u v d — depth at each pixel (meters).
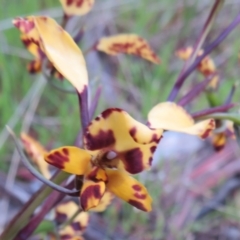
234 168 0.43
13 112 0.40
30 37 0.18
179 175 0.42
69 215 0.22
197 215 0.40
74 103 0.39
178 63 0.50
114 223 0.36
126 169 0.17
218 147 0.22
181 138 0.45
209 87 0.22
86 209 0.17
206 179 0.43
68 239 0.22
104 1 0.53
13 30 0.43
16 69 0.42
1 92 0.43
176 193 0.40
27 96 0.40
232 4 0.57
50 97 0.42
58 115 0.43
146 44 0.22
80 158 0.17
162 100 0.43
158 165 0.40
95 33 0.51
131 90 0.47
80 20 0.45
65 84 0.28
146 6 0.52
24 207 0.19
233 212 0.39
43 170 0.22
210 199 0.41
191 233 0.38
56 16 0.47
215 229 0.39
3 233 0.19
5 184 0.38
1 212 0.36
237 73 0.51
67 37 0.17
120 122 0.17
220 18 0.57
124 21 0.53
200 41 0.21
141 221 0.37
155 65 0.49
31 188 0.38
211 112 0.19
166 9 0.54
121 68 0.48
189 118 0.17
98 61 0.49
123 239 0.36
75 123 0.39
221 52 0.54
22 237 0.19
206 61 0.23
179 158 0.43
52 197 0.20
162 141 0.44
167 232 0.37
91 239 0.36
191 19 0.56
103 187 0.17
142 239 0.36
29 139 0.22
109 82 0.48
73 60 0.17
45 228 0.20
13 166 0.37
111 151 0.17
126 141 0.17
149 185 0.38
